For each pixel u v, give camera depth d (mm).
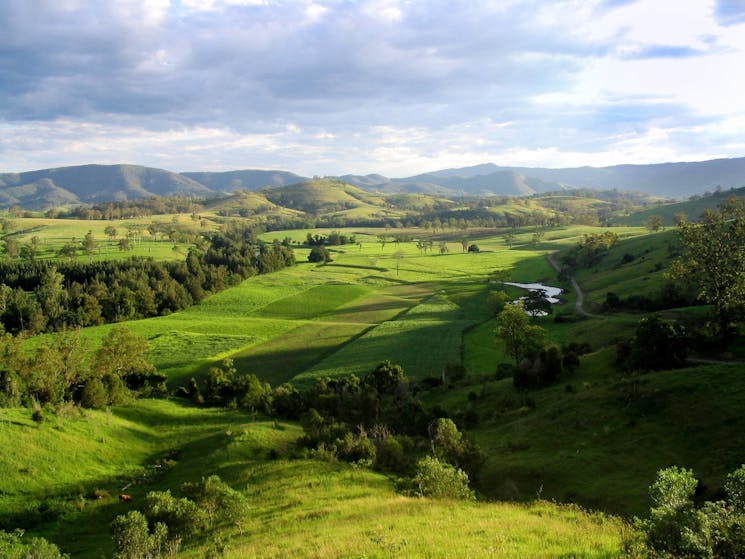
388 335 106188
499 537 19672
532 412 53500
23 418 47938
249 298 158750
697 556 15000
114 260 181500
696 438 38156
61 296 142250
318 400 65062
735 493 17203
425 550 18078
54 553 28094
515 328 74812
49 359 61812
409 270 199125
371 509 28219
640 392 46719
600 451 40406
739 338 59219
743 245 61375
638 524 18328
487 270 193250
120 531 24812
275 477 38469
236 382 73500
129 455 49781
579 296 130250
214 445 51219
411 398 63625
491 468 41812
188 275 172750
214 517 30344
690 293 91625
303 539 23047
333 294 160250
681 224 70812
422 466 33406
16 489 38219
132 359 74438
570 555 16703
